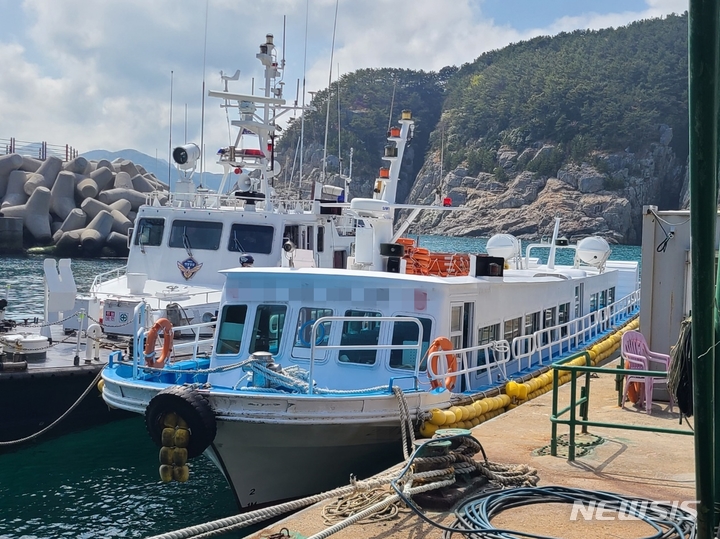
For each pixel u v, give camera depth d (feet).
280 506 18.63
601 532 18.38
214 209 52.90
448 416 29.63
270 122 55.11
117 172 249.96
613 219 428.56
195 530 17.02
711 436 13.89
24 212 215.10
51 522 32.65
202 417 26.53
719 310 16.87
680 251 34.37
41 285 139.33
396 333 31.65
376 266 39.60
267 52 54.29
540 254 216.13
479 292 35.50
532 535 17.39
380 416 27.81
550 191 452.35
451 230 437.99
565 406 33.63
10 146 251.39
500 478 22.15
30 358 44.16
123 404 30.45
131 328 47.21
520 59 557.74
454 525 18.89
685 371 19.47
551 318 47.44
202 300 48.08
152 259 53.11
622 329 61.87
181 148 56.75
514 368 40.29
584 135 473.26
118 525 32.40
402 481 20.61
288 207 56.65
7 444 39.14
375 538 18.40
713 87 12.73
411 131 49.47
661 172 463.42
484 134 517.55
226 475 29.04
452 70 592.19
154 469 39.32
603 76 504.43
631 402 33.83
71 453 41.55
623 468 24.22
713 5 12.48
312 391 27.63
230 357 33.19
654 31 526.98
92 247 205.26
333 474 29.86
